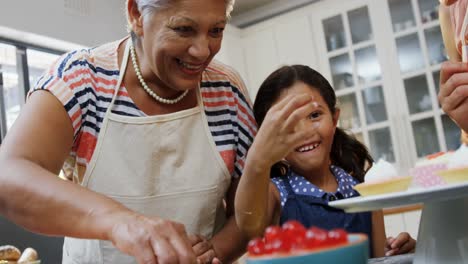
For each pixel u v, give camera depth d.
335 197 1.18
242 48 3.67
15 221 0.80
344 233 0.46
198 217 1.03
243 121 1.12
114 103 1.01
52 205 0.75
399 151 3.06
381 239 1.23
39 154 0.86
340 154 1.39
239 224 0.92
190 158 1.04
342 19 3.31
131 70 1.03
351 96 3.26
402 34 3.11
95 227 0.71
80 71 0.98
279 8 3.64
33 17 2.69
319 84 1.25
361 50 3.25
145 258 0.62
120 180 1.00
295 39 3.47
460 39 1.23
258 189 0.87
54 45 2.88
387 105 3.12
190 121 1.05
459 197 0.62
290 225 0.47
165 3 0.82
